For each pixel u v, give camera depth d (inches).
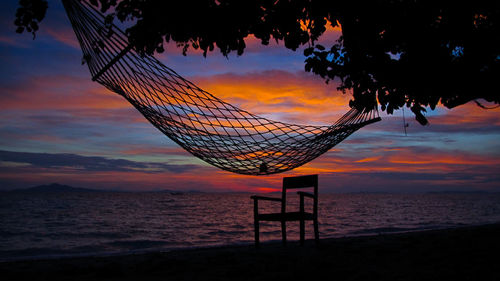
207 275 119.1
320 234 390.0
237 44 112.9
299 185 186.7
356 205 1710.1
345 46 112.5
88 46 123.7
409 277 108.1
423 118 111.6
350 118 132.0
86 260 160.7
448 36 105.3
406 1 108.3
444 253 154.3
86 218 766.5
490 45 101.0
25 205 1510.8
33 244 363.6
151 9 107.7
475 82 103.0
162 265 139.1
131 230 503.8
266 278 111.1
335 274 114.5
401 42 109.9
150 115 138.3
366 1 106.5
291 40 114.8
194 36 114.0
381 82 110.3
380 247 180.5
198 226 562.6
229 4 107.4
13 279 119.2
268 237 377.4
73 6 113.1
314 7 110.0
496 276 105.7
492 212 1010.7
